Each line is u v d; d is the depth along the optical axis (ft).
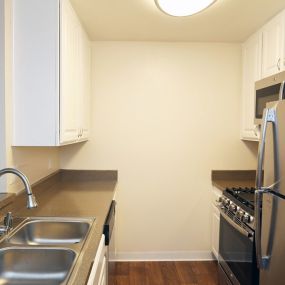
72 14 7.24
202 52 10.43
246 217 6.67
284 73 6.10
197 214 10.59
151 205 10.59
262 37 8.66
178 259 10.61
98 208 6.72
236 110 10.56
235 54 10.46
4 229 4.93
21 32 6.04
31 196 4.54
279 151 4.83
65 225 5.76
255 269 6.21
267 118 5.14
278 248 4.89
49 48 6.07
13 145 6.11
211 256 10.62
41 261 4.45
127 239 10.59
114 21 8.39
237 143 10.61
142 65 10.37
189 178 10.59
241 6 7.35
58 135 6.17
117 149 10.46
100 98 10.36
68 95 6.82
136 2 7.16
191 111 10.50
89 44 9.92
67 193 8.37
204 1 6.70
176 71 10.43
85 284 3.48
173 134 10.51
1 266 4.39
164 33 9.46
